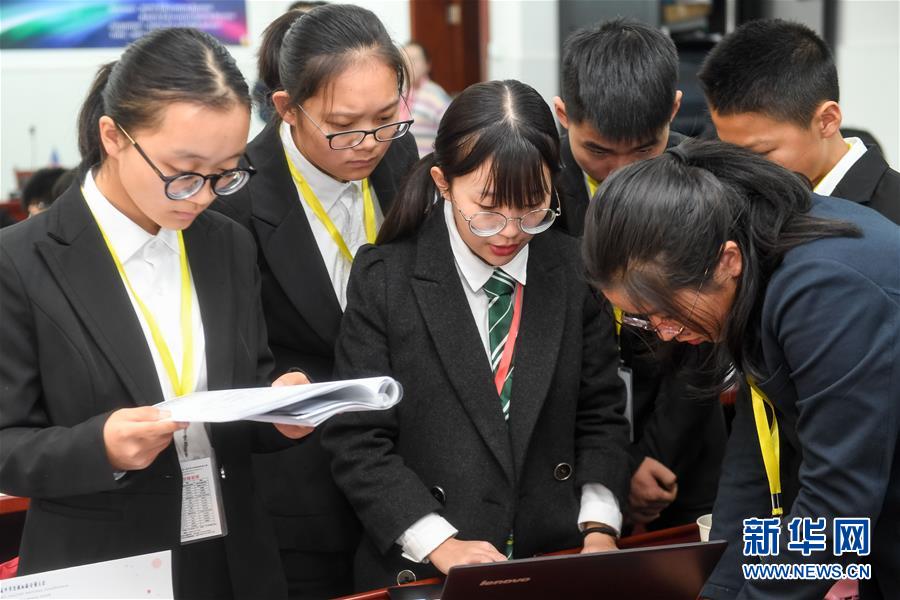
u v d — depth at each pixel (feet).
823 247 4.03
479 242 5.28
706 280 4.03
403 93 6.05
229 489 5.08
